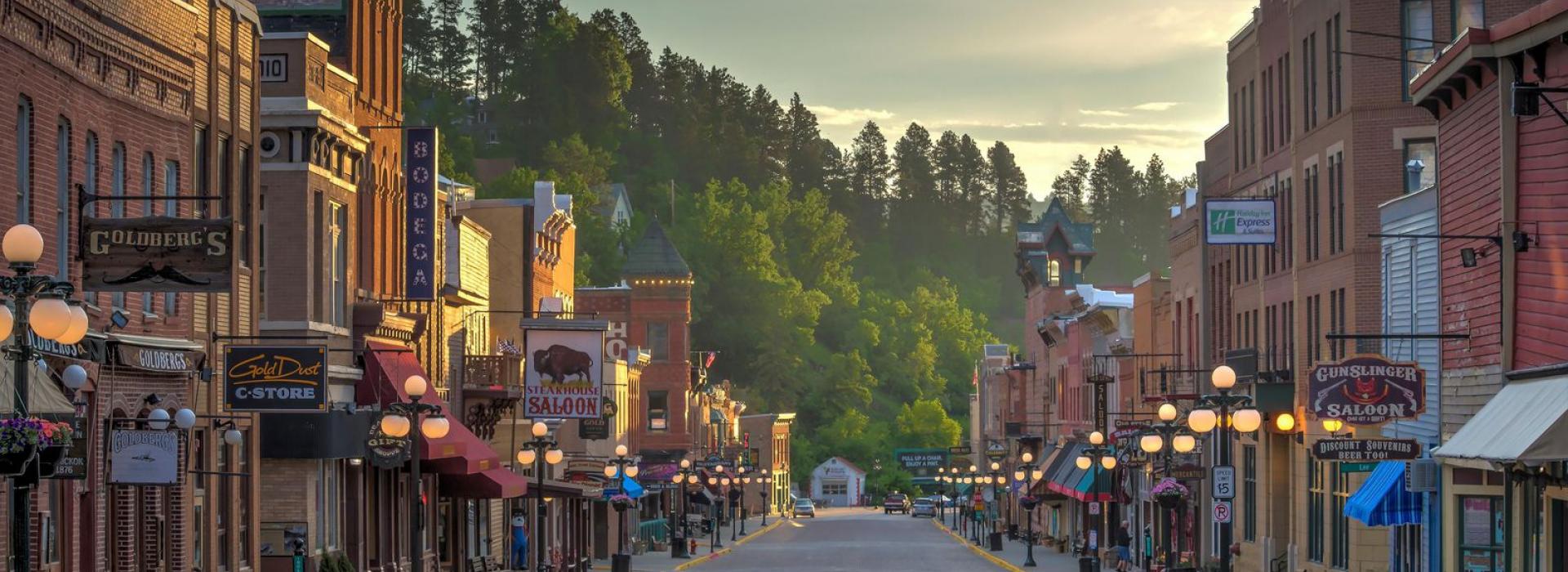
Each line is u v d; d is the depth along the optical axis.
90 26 48.16
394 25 86.81
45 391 36.09
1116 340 146.38
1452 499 61.88
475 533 101.06
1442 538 63.28
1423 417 68.88
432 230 80.69
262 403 56.16
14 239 30.08
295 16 79.62
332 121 68.62
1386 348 74.19
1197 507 108.62
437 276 89.44
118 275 43.19
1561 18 50.12
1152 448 74.00
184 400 56.09
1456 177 63.22
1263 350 96.81
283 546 67.44
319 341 67.38
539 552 119.06
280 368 56.12
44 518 45.12
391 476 80.81
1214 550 104.12
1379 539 77.19
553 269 126.25
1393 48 79.44
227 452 61.16
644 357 177.50
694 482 168.88
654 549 174.00
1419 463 63.91
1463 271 62.44
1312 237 87.50
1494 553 61.44
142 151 52.50
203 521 58.44
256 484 64.44
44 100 45.12
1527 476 51.56
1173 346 121.44
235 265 60.38
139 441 46.19
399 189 84.50
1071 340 170.88
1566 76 51.03
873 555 152.88
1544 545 51.78
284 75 67.50
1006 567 130.25
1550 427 44.31
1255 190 99.44
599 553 149.12
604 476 134.62
